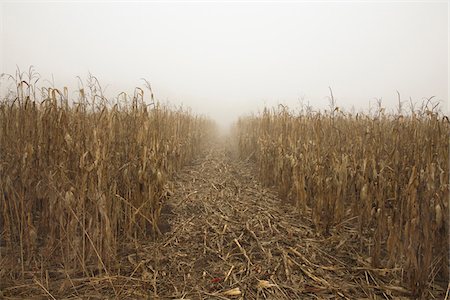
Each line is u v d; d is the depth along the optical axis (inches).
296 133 208.2
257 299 102.7
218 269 120.6
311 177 169.9
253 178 273.7
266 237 147.1
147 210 145.3
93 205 114.4
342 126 220.7
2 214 122.0
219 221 164.7
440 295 103.8
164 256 128.0
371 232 144.0
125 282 108.9
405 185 117.0
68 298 99.6
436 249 107.8
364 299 102.7
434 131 134.2
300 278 114.7
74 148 118.4
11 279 107.0
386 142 175.6
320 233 149.7
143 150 137.9
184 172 283.0
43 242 128.3
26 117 120.3
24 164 109.9
